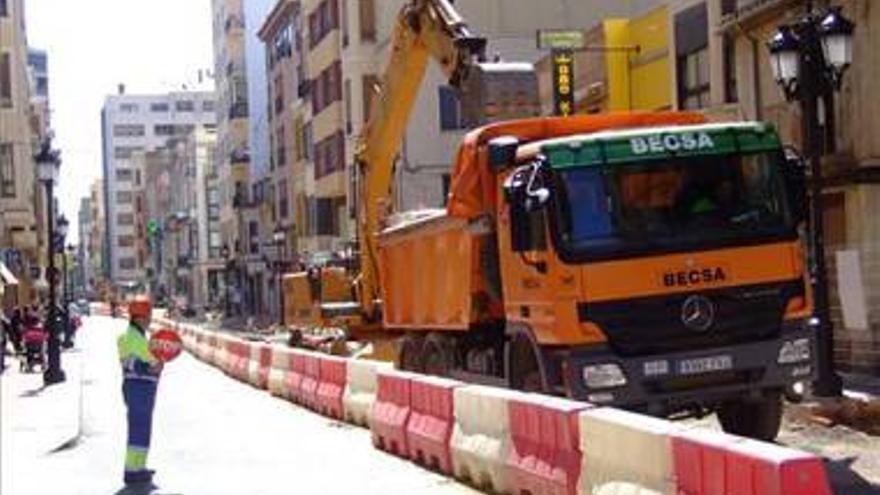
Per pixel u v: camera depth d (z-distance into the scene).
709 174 13.67
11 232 63.62
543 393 13.90
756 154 13.82
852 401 16.05
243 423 21.36
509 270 14.68
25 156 62.78
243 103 104.06
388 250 20.89
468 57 20.33
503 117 19.12
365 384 19.78
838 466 13.04
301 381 24.67
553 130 15.34
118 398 26.95
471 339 17.42
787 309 13.64
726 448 8.26
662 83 32.91
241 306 102.00
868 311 22.38
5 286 56.75
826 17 17.16
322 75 65.19
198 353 49.22
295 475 14.68
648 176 13.55
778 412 14.39
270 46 88.06
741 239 13.55
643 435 9.34
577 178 13.41
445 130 52.16
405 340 20.06
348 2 58.03
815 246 17.20
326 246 67.12
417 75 23.28
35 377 36.84
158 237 154.88
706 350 13.41
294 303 37.81
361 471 14.72
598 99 35.78
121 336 14.60
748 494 7.98
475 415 13.08
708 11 29.20
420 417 15.03
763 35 25.84
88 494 13.89
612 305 13.26
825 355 17.08
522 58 52.38
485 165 15.43
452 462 13.63
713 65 28.81
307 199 72.75
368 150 24.42
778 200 13.78
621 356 13.27
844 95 22.83
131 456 14.44
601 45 35.31
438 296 18.05
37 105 99.69
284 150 82.62
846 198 22.84
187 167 138.25
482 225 15.63
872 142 22.23
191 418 22.62
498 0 52.56
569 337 13.25
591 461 10.26
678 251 13.38
